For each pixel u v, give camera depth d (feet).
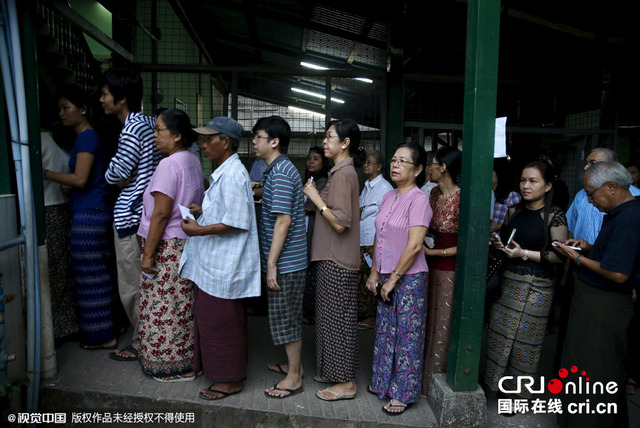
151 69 14.29
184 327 8.66
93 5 26.40
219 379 8.11
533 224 8.42
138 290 9.43
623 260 6.81
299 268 8.24
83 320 9.78
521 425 8.13
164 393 8.32
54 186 9.70
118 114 9.41
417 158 7.91
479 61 7.25
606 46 15.37
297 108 37.09
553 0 14.19
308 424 7.86
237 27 24.73
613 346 7.16
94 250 9.61
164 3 20.52
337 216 7.79
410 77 14.97
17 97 7.80
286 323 8.19
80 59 13.14
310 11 17.69
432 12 15.29
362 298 12.42
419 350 8.00
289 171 8.04
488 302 8.91
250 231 8.04
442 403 7.72
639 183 12.14
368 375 9.48
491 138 7.38
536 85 16.74
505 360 8.47
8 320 7.85
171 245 8.41
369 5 15.23
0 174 8.15
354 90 27.50
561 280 10.78
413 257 7.63
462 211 7.67
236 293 7.87
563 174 18.67
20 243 7.74
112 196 10.07
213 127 7.78
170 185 8.11
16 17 7.75
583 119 17.54
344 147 8.16
